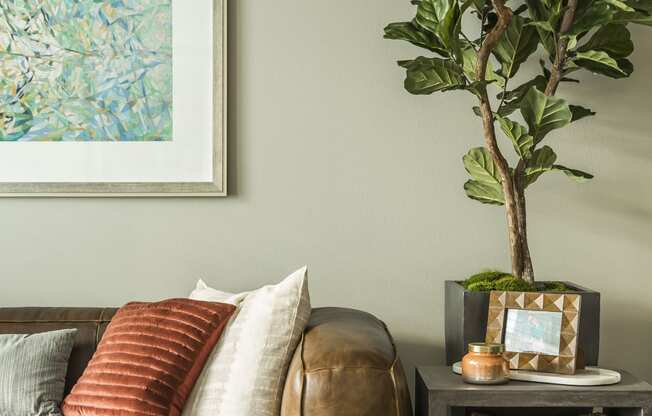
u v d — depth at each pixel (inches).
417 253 98.4
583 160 98.0
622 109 97.7
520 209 85.2
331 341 70.4
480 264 98.1
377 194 98.5
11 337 85.4
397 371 68.1
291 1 98.7
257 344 74.9
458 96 98.1
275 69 98.8
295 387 67.4
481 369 74.3
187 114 98.7
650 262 97.7
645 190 97.7
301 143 98.7
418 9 80.8
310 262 98.7
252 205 98.9
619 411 78.6
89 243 99.7
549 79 91.8
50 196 99.3
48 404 81.3
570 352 76.8
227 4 98.5
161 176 99.0
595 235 98.0
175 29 98.7
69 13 99.4
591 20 80.9
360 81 98.5
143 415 74.7
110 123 99.3
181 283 99.4
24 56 99.8
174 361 77.4
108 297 99.7
